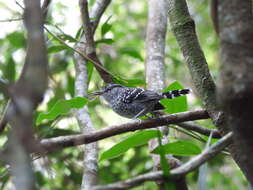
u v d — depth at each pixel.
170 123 5.19
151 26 8.42
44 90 2.48
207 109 4.60
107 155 5.02
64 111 5.33
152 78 7.75
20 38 9.07
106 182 8.91
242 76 2.79
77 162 8.51
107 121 11.74
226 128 4.37
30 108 2.39
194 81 4.70
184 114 5.19
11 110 2.52
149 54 8.10
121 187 2.87
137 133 4.79
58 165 8.53
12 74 7.37
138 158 10.14
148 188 9.15
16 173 2.38
